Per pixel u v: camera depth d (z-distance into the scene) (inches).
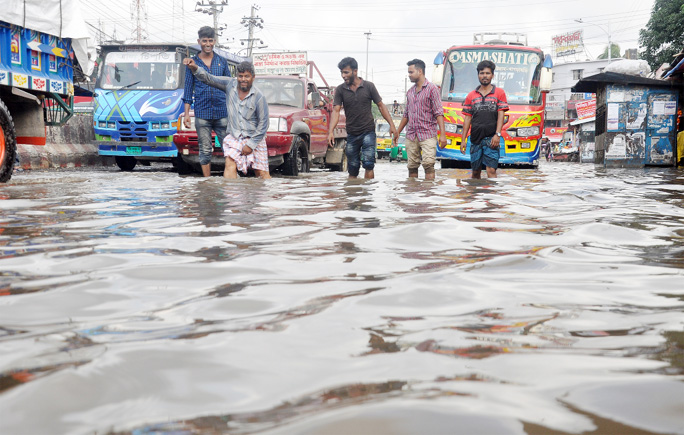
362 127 359.3
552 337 57.7
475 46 574.9
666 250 112.5
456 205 194.5
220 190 251.4
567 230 137.7
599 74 634.8
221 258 101.0
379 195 231.9
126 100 541.0
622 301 73.3
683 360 50.5
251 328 60.4
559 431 36.2
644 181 345.4
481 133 350.0
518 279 85.9
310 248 112.2
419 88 353.4
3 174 302.5
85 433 36.3
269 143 424.2
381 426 36.9
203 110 363.9
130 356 50.6
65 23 343.3
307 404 40.8
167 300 72.6
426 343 55.4
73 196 222.1
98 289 78.2
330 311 67.4
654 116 634.2
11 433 36.2
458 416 38.4
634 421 37.8
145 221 151.0
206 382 44.9
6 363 48.9
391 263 98.0
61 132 631.8
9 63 308.7
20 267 93.0
